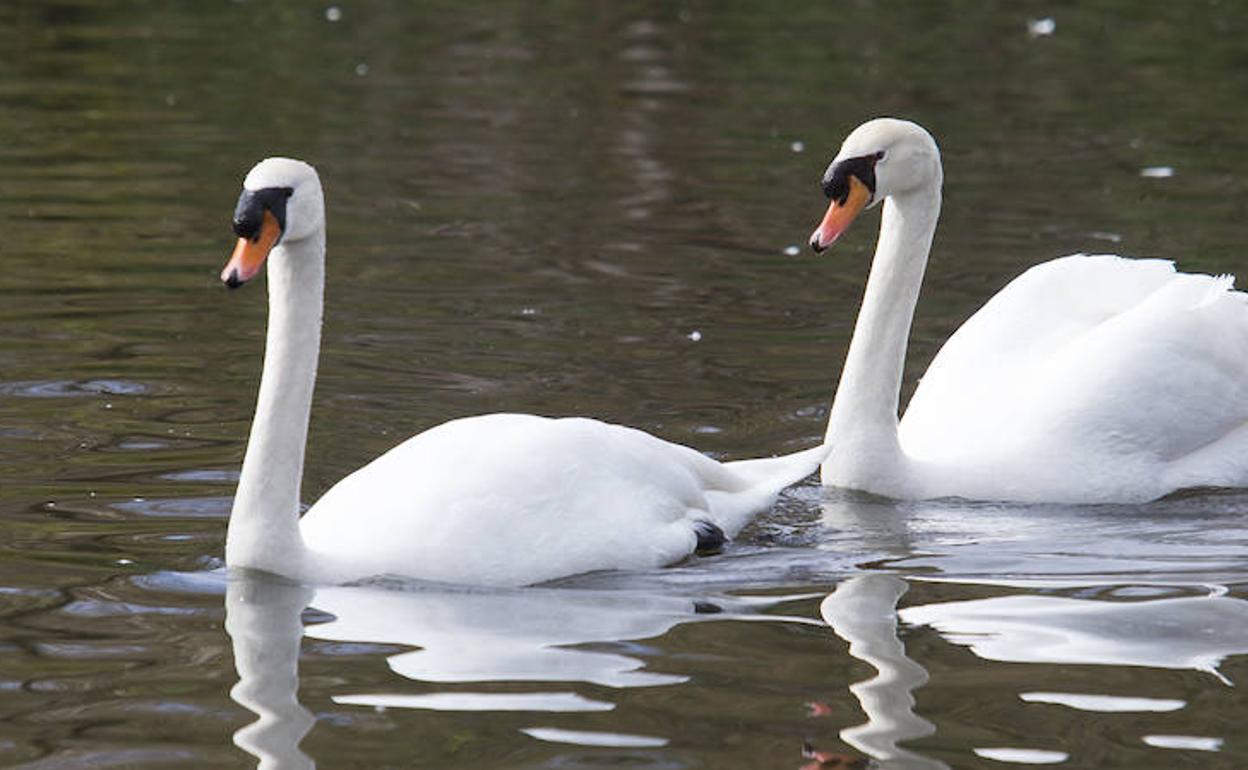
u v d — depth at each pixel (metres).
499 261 19.41
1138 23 33.31
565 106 26.78
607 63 29.80
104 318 17.20
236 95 26.91
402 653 10.62
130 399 15.17
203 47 30.20
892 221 14.50
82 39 30.45
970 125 26.00
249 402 15.23
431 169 23.14
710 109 26.80
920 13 34.25
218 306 17.70
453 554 11.86
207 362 16.14
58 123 24.89
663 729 9.63
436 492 12.05
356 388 15.55
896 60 30.27
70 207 20.89
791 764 9.24
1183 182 22.89
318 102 26.61
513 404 15.25
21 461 13.75
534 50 30.67
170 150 23.62
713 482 13.21
